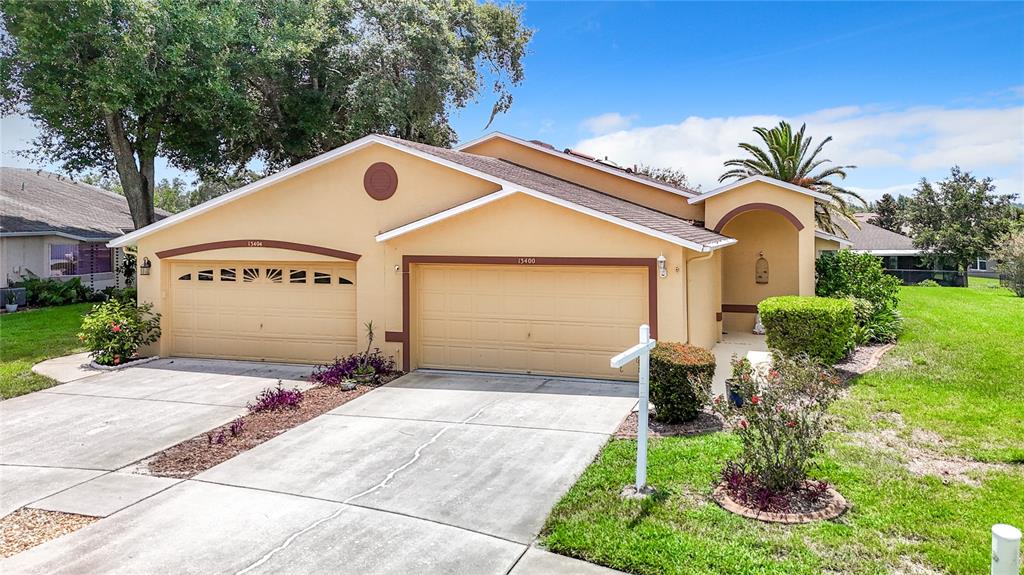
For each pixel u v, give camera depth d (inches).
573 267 461.1
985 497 240.7
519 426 352.8
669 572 191.6
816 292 607.8
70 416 392.5
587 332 464.4
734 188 613.3
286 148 1085.1
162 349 570.9
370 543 218.7
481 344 491.2
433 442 328.5
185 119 899.4
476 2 1254.9
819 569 191.2
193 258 559.8
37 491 272.2
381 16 1042.7
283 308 543.5
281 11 955.3
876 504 235.1
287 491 266.4
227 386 466.9
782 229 697.0
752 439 242.5
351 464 298.0
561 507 240.5
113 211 1301.7
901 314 783.1
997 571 140.9
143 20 775.1
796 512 228.5
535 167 759.1
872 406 368.8
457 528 229.0
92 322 539.8
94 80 751.1
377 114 1035.9
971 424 332.2
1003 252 1198.9
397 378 478.6
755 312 709.3
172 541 222.2
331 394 433.1
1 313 884.6
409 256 497.0
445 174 494.6
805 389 246.7
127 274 1054.4
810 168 1034.7
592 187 730.2
